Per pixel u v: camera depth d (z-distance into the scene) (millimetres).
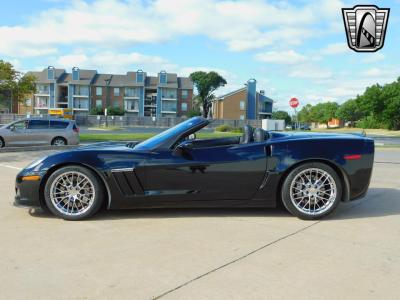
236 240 3928
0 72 31438
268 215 4887
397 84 56219
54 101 81125
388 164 10758
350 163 4676
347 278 3047
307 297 2744
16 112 80062
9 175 8281
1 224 4492
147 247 3732
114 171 4602
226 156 4703
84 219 4652
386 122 56375
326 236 4062
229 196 4746
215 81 98875
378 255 3529
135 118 61812
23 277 3080
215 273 3141
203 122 4887
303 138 4809
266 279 3031
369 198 5961
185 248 3703
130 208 4738
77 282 2990
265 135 4930
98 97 81500
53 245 3791
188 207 4816
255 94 78875
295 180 4680
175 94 82938
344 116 91188
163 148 4730
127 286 2922
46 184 4617
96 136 24734
